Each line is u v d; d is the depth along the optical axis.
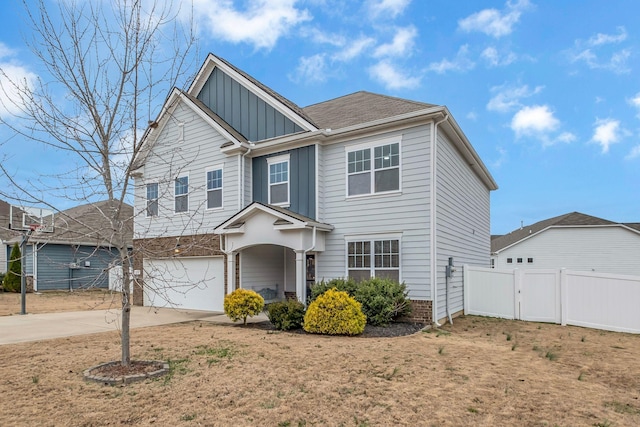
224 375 5.58
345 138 11.83
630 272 28.91
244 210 12.00
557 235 30.94
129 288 6.19
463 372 5.78
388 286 10.05
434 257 10.20
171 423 4.02
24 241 12.35
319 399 4.67
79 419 4.11
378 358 6.51
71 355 6.83
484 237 18.11
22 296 12.54
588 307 10.41
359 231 11.36
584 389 5.18
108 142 6.05
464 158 14.08
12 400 4.64
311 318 8.81
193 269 14.19
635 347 7.94
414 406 4.47
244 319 10.29
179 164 14.71
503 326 10.38
